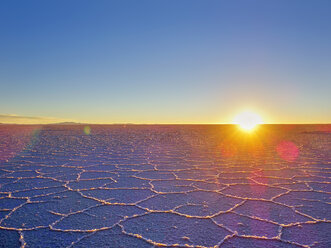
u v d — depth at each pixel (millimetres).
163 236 1833
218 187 3078
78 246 1692
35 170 4055
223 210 2326
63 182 3305
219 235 1844
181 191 2916
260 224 2025
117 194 2797
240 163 4691
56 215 2209
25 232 1892
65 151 6398
